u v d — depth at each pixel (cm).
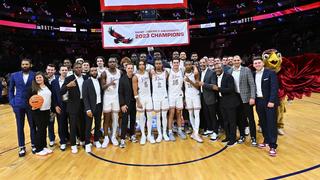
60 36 1825
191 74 483
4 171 367
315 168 335
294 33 1569
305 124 551
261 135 494
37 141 430
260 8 1630
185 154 410
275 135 391
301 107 736
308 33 1436
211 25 1745
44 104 425
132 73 470
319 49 1269
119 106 469
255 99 420
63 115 450
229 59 535
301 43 1445
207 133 504
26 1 1666
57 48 1931
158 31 549
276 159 372
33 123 440
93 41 1919
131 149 445
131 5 547
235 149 424
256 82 416
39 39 1780
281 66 457
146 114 503
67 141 493
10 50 1611
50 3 1838
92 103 441
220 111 482
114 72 470
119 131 531
